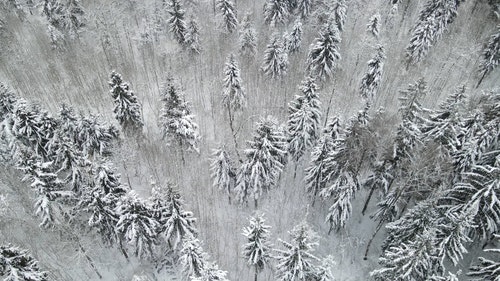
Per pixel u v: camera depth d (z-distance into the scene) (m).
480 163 28.38
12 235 31.70
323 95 46.59
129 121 36.06
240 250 33.16
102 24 54.97
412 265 21.91
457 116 28.31
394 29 54.56
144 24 54.47
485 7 54.44
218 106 45.22
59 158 29.25
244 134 41.84
